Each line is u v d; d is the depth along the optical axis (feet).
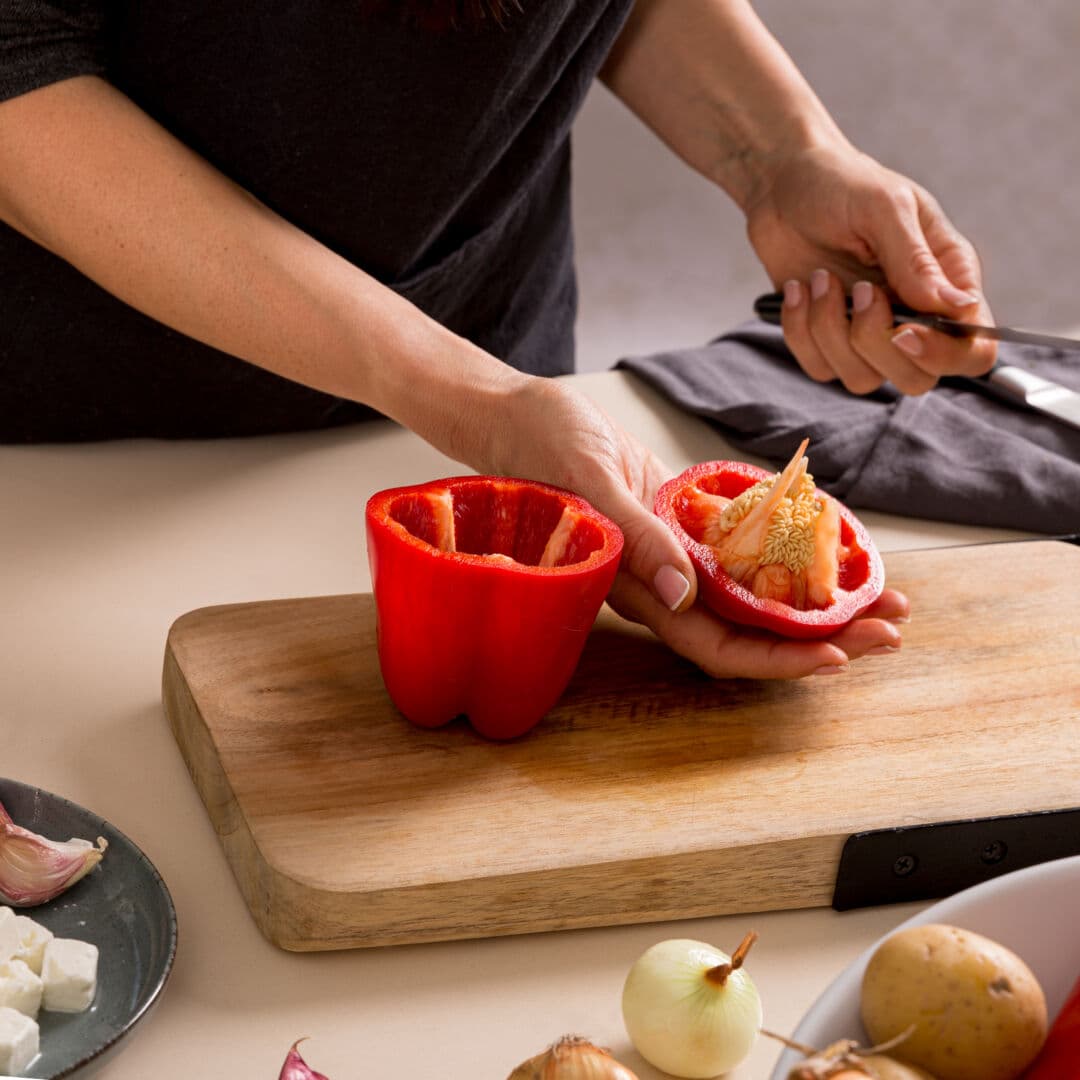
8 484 3.69
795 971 2.44
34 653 3.07
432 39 3.49
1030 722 2.90
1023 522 3.80
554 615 2.55
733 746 2.78
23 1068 2.06
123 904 2.37
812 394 4.28
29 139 3.10
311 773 2.60
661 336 9.30
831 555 2.87
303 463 3.91
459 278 4.17
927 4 9.18
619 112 9.15
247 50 3.46
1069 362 4.42
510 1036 2.27
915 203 4.08
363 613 3.08
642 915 2.52
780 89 4.29
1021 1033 1.74
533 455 2.92
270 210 3.42
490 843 2.48
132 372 3.77
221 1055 2.19
